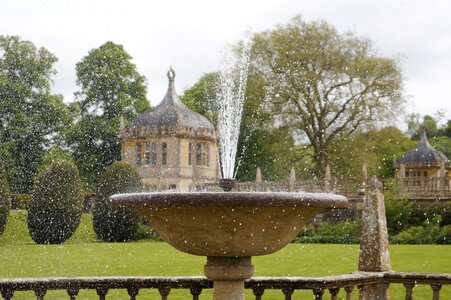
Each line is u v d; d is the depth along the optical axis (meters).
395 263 16.66
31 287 6.39
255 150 45.59
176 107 53.00
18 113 46.16
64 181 30.59
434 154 53.22
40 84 47.41
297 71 41.66
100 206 32.03
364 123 42.03
